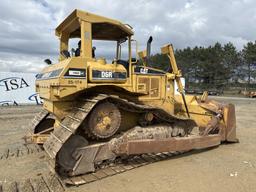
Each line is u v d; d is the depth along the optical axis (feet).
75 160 16.55
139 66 20.67
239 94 160.97
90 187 15.56
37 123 23.00
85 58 17.37
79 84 16.99
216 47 206.18
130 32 19.81
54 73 17.80
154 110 20.27
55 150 15.14
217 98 117.08
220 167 19.39
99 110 17.28
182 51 224.33
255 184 16.30
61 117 18.08
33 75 62.80
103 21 18.29
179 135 22.24
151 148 18.61
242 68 205.87
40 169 18.44
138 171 18.24
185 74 215.10
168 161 20.59
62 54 21.63
